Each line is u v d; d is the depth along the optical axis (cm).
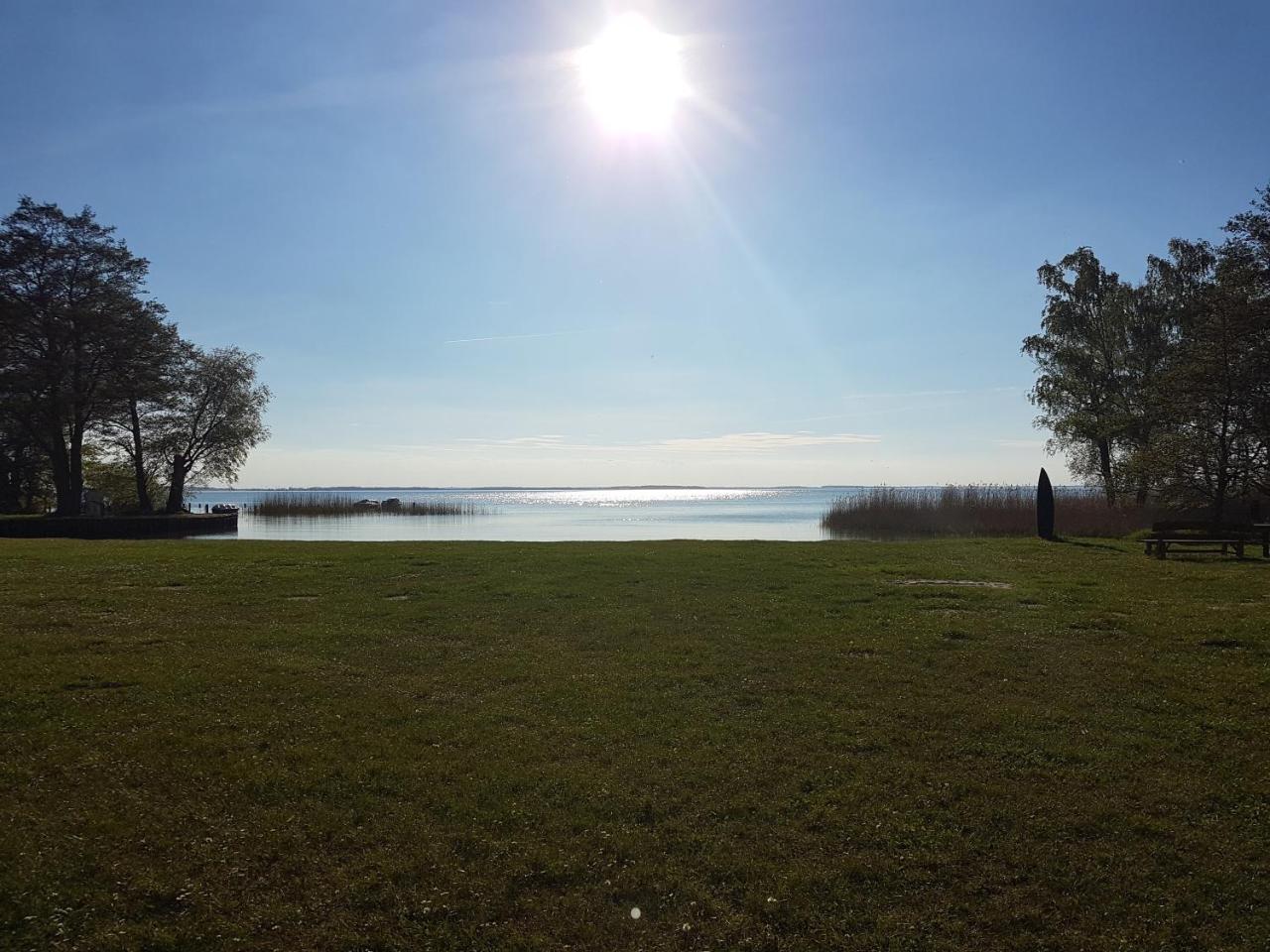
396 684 917
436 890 510
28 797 622
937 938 468
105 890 505
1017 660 987
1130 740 736
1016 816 598
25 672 934
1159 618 1200
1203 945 462
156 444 5712
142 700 847
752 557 1923
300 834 573
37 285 4541
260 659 1016
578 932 473
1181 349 3403
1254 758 696
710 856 548
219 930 470
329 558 1931
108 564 1864
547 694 877
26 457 5319
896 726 774
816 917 486
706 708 829
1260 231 2872
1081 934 471
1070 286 4431
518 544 2292
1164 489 3048
